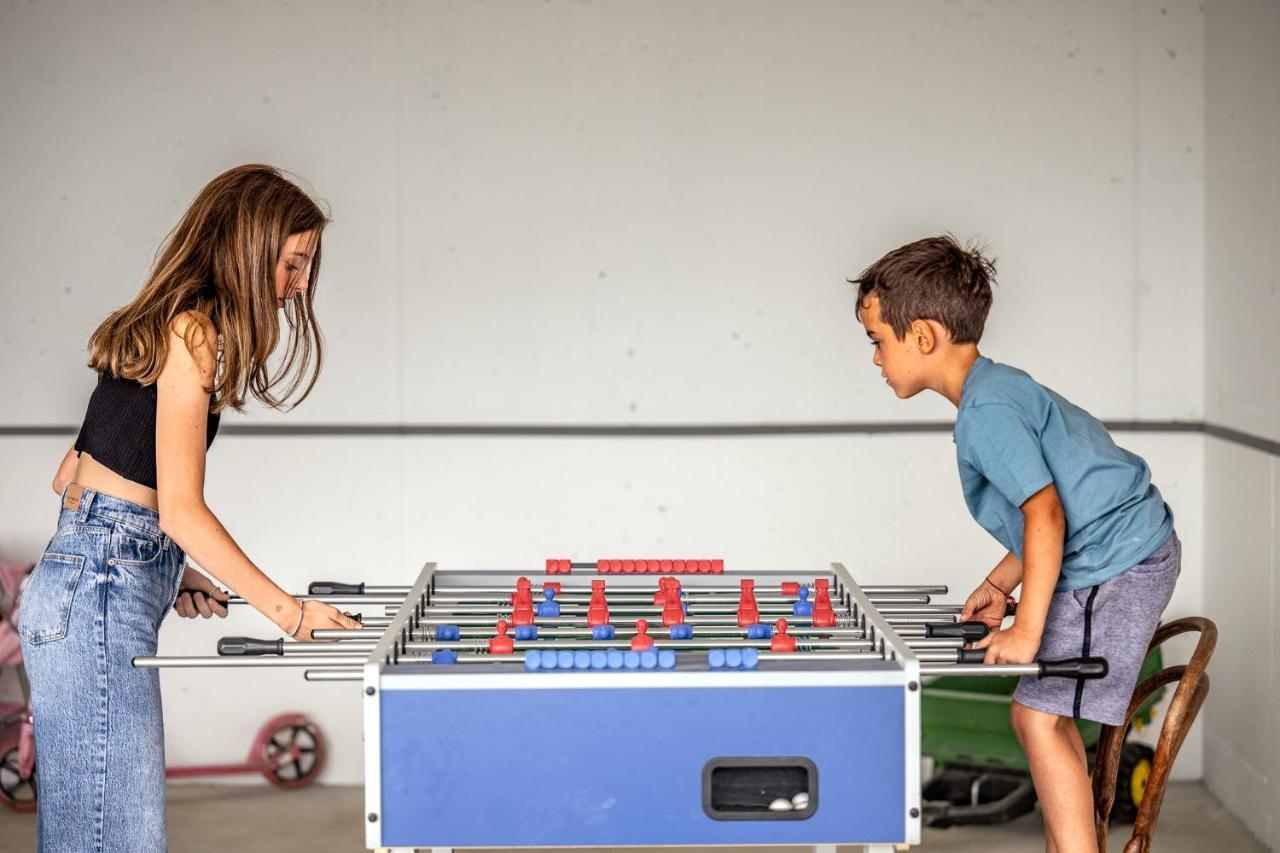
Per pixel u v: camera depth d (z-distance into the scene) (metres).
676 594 2.37
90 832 2.07
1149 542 2.22
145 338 2.05
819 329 3.92
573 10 3.84
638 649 1.98
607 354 3.93
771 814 1.90
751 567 3.98
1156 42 3.86
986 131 3.88
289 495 3.95
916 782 1.90
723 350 3.93
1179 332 3.93
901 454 3.95
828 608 2.25
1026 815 3.69
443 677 1.87
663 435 3.95
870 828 1.91
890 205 3.89
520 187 3.88
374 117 3.86
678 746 1.89
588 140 3.87
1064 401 2.36
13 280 3.90
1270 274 3.43
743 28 3.84
